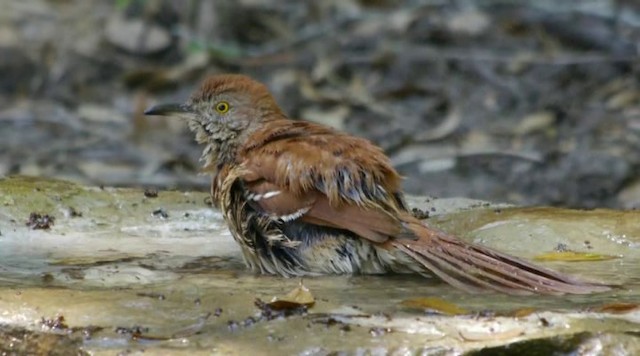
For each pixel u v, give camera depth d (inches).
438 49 834.8
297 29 866.8
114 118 780.6
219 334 297.9
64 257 394.9
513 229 419.5
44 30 871.7
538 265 361.7
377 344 287.9
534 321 299.6
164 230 436.5
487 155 709.9
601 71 796.0
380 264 373.7
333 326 300.7
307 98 786.2
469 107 770.2
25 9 895.7
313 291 346.0
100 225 437.7
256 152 389.4
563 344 288.5
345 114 767.1
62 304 318.7
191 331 300.7
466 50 830.5
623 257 394.3
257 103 417.4
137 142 749.3
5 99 812.0
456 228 426.9
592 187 666.8
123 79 824.9
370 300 331.3
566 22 840.9
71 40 860.6
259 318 308.5
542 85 788.0
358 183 367.6
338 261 374.6
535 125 741.9
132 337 297.9
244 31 865.5
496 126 748.0
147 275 369.7
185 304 321.7
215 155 424.2
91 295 328.2
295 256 376.8
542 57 812.6
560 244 406.6
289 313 312.8
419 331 296.0
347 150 376.5
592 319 300.7
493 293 340.8
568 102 767.1
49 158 729.0
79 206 447.8
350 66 821.2
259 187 379.2
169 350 288.2
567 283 346.9
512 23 848.3
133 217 445.1
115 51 852.6
